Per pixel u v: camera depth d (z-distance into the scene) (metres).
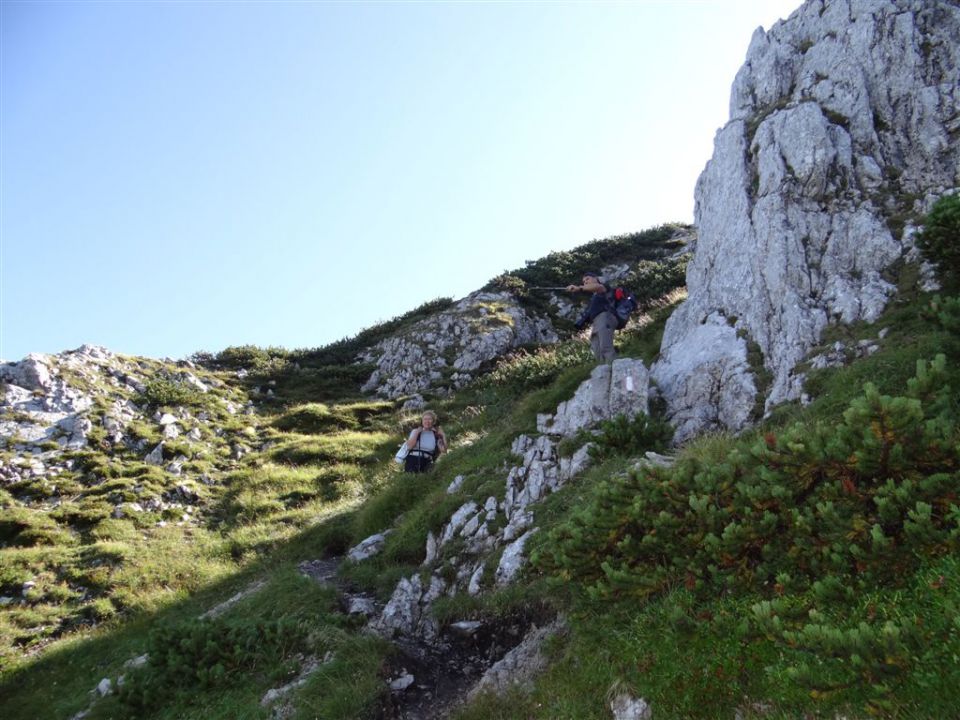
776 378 10.52
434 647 8.09
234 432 23.88
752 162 13.78
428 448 14.28
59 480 17.97
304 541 14.05
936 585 4.25
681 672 5.10
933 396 5.51
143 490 17.77
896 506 4.72
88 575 13.30
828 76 13.84
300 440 23.09
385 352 33.12
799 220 12.15
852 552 4.72
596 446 10.20
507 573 8.64
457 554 9.74
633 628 5.89
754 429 9.39
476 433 17.98
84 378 23.91
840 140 12.67
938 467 4.96
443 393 27.58
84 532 15.73
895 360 8.45
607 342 12.63
